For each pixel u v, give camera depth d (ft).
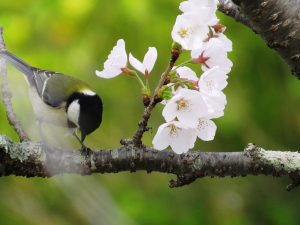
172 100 14.32
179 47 15.15
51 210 37.29
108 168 17.39
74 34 36.24
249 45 37.14
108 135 39.24
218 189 40.16
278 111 38.52
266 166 16.51
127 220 34.68
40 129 27.48
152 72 38.63
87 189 36.94
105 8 35.83
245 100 37.81
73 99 25.67
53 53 35.86
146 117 16.67
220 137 38.19
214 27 16.11
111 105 38.65
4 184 37.52
